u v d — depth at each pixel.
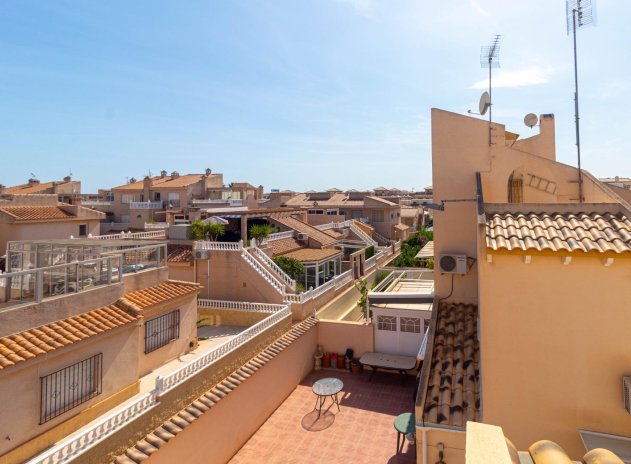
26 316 9.82
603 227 7.48
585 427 6.86
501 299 7.30
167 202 56.06
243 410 14.12
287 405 16.78
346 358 20.00
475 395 9.20
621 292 6.73
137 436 9.86
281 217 33.91
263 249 23.83
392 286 20.47
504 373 7.27
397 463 12.73
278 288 20.47
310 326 19.73
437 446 8.60
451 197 13.25
